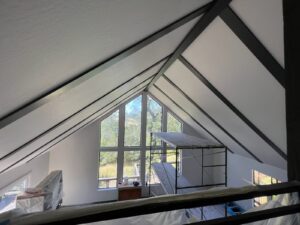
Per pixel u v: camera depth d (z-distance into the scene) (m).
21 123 1.28
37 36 0.60
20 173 4.66
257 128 3.31
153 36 1.39
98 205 0.60
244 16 1.61
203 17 1.70
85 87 1.52
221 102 3.28
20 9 0.46
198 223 0.68
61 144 6.08
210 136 5.71
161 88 4.86
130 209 0.61
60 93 1.22
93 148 6.33
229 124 3.92
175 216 0.97
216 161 6.91
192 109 4.62
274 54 1.77
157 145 6.88
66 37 0.71
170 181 5.00
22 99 0.96
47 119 1.67
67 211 0.57
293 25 0.92
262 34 1.67
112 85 2.15
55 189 4.43
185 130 6.82
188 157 6.70
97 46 0.96
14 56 0.62
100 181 6.49
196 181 6.98
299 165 0.85
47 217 0.54
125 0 0.72
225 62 2.29
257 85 2.32
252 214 0.72
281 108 2.43
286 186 0.76
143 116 6.78
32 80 0.85
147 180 6.84
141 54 1.67
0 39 0.52
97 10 0.66
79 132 6.22
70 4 0.55
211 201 0.68
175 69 3.23
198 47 2.31
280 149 3.49
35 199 3.48
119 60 1.39
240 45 1.91
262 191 0.73
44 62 0.77
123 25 0.93
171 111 6.73
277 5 1.36
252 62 2.02
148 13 0.98
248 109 2.95
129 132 6.74
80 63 1.03
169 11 1.16
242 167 5.71
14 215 0.58
